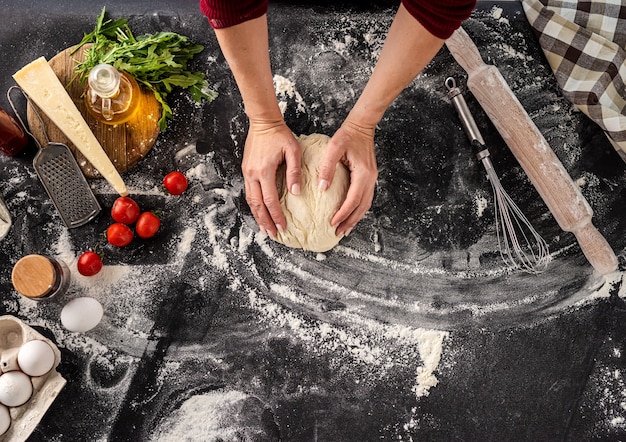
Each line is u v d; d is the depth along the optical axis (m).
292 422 1.35
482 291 1.39
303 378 1.36
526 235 1.40
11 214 1.38
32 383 1.27
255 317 1.37
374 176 1.28
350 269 1.39
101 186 1.39
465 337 1.38
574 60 1.39
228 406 1.35
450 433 1.36
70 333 1.35
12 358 1.24
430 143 1.41
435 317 1.38
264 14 1.02
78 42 1.43
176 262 1.38
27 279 1.25
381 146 1.41
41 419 1.33
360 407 1.35
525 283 1.39
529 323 1.38
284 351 1.36
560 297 1.39
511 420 1.36
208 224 1.39
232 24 0.99
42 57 1.31
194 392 1.35
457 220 1.40
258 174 1.27
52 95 1.31
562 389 1.37
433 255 1.39
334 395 1.36
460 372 1.37
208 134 1.41
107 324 1.36
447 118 1.42
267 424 1.35
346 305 1.38
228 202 1.40
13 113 1.41
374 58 1.43
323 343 1.37
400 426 1.35
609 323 1.39
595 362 1.38
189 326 1.37
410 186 1.40
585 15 1.37
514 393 1.37
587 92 1.37
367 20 1.44
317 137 1.33
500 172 1.41
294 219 1.29
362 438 1.35
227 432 1.35
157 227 1.35
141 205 1.39
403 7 1.05
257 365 1.36
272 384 1.36
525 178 1.41
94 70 1.20
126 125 1.36
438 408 1.36
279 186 1.30
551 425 1.36
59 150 1.34
